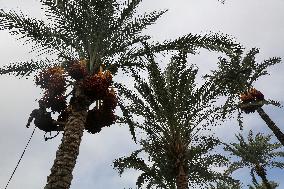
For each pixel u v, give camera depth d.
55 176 6.27
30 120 7.22
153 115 11.30
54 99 7.30
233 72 10.62
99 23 8.28
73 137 6.82
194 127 11.09
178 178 10.39
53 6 8.38
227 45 7.91
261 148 20.95
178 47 8.26
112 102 7.86
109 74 7.54
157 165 12.49
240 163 20.33
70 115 7.19
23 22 7.82
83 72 7.35
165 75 12.38
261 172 20.12
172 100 11.09
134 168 12.87
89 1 8.55
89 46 8.09
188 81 11.52
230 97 11.16
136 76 11.18
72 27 8.32
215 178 14.34
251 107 16.92
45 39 7.98
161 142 11.00
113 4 8.69
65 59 8.16
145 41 8.25
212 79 10.81
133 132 9.46
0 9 7.73
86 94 7.29
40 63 7.79
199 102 10.93
